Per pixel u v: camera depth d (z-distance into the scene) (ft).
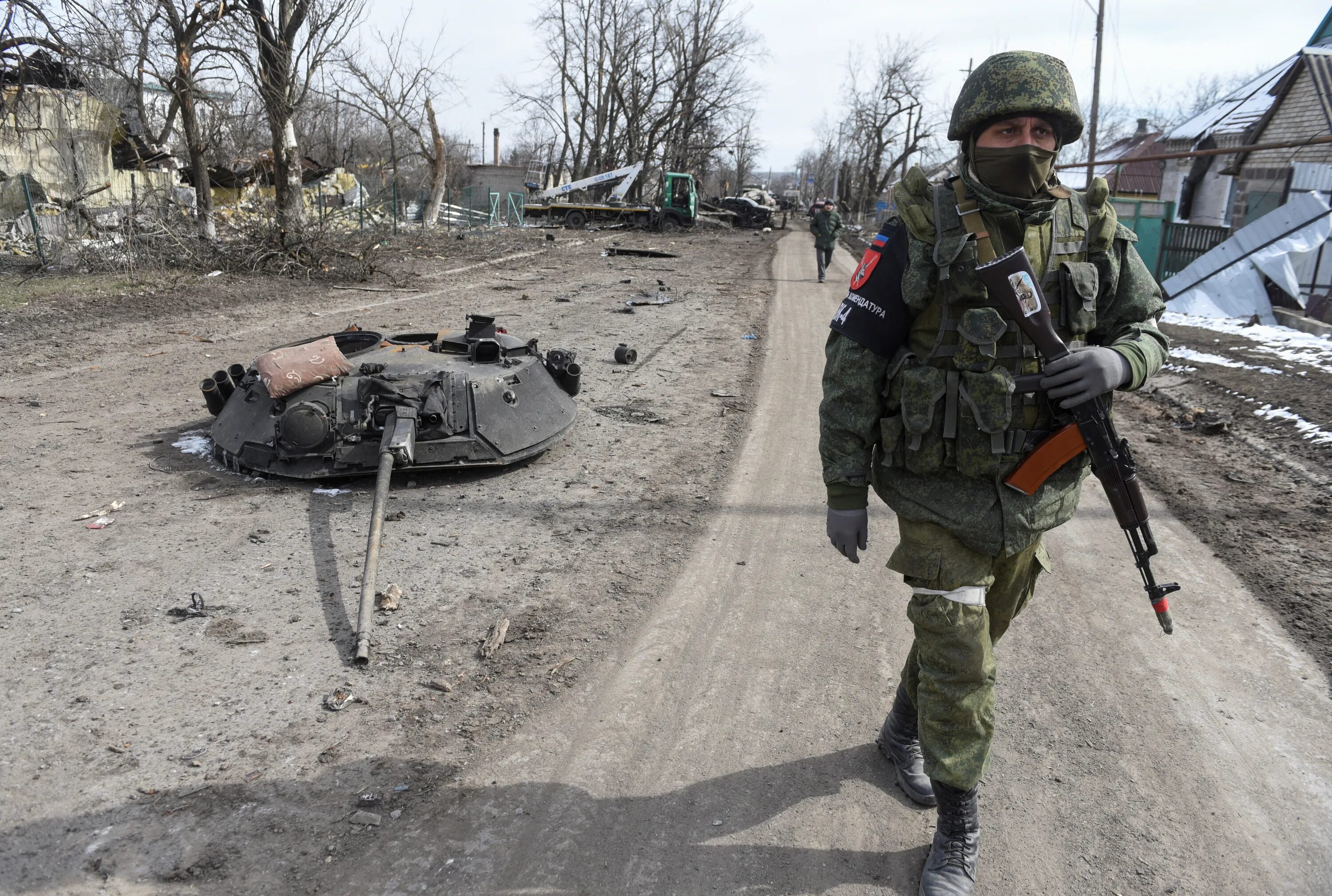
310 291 51.47
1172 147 101.60
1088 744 10.74
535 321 41.42
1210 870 8.75
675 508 18.33
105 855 8.64
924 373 7.62
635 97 161.17
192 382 28.37
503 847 8.91
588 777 10.02
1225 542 16.80
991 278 7.15
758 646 12.98
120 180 88.53
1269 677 12.23
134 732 10.55
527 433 19.98
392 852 8.80
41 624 12.96
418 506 17.90
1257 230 49.29
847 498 8.04
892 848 9.05
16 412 24.34
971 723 8.07
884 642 13.21
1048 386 7.39
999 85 7.24
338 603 13.88
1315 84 60.64
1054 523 7.99
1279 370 31.78
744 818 9.43
